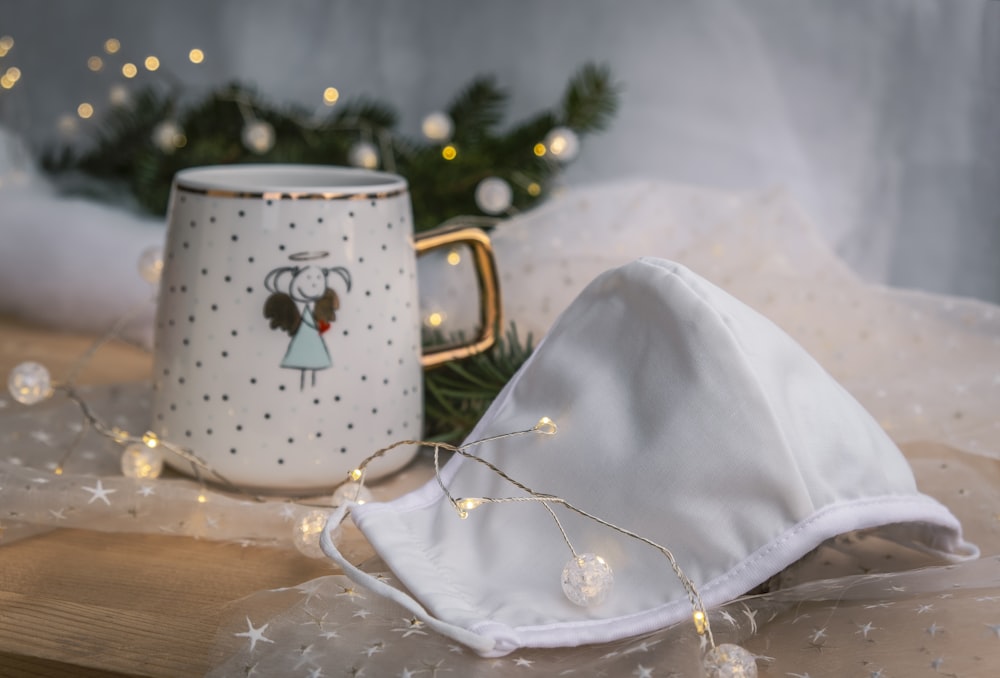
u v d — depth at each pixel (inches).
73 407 21.3
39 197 28.0
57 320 26.8
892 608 15.0
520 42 31.1
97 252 26.1
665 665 13.6
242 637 14.0
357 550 16.2
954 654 14.1
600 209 24.3
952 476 18.4
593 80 28.1
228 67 32.9
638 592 14.4
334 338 17.3
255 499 17.7
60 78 34.0
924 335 21.7
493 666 13.7
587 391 15.4
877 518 14.8
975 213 28.5
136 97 30.3
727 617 14.2
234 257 17.0
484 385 19.5
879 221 29.3
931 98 28.2
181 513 17.0
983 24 27.3
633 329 15.4
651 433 14.9
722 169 30.2
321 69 32.5
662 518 14.6
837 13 28.6
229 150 27.3
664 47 30.0
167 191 27.4
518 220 24.2
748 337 15.0
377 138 28.8
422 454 19.9
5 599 15.4
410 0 31.5
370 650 13.9
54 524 17.1
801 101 29.3
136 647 14.4
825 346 21.5
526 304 21.9
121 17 33.4
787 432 14.6
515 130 28.8
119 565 16.5
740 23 29.3
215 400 17.3
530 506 15.2
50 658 14.1
